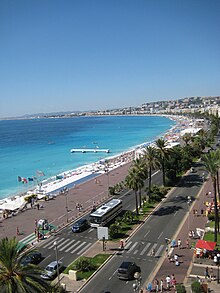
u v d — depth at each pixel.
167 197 89.00
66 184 118.00
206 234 61.50
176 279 46.28
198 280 44.88
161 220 71.25
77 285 45.88
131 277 47.25
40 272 33.16
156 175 121.38
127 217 70.75
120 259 53.66
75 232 67.06
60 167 167.25
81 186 113.25
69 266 51.81
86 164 171.62
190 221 69.50
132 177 74.44
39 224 70.00
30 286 30.77
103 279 47.41
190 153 141.25
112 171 138.62
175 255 52.00
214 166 58.47
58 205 90.00
